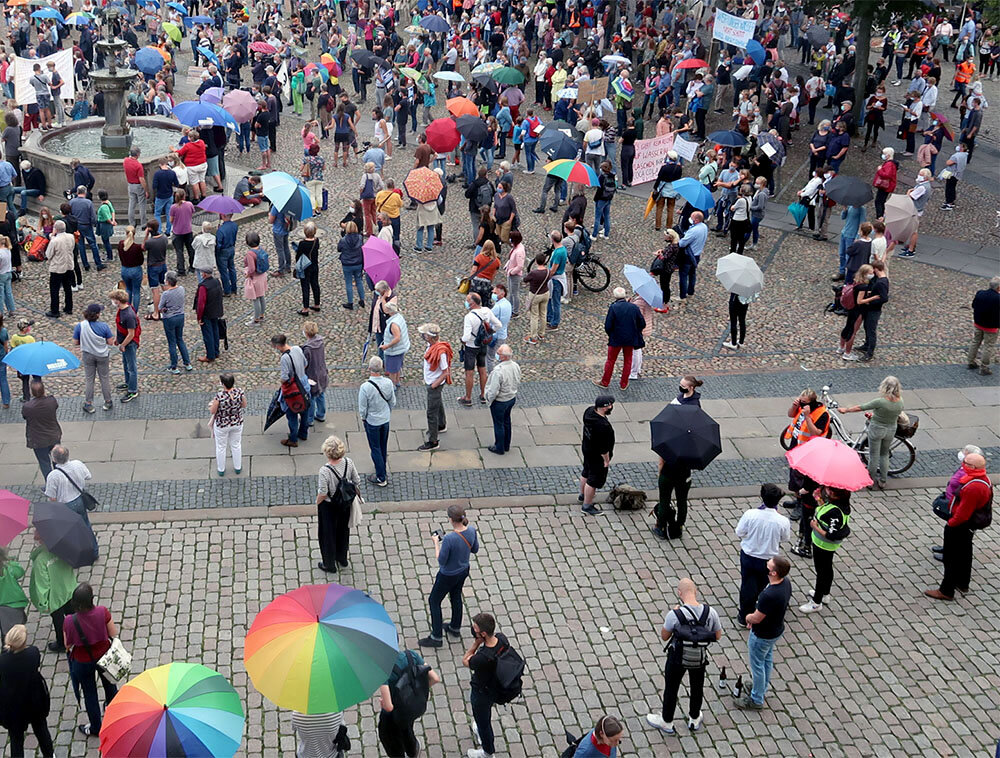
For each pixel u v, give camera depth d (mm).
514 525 13266
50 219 20844
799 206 24266
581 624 11461
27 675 8844
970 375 17953
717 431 12344
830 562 11648
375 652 8133
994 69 40750
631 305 16281
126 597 11477
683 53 34531
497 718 10078
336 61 38094
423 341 18250
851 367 18109
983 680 10898
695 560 12727
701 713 10281
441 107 35906
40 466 13648
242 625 11109
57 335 17969
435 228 22750
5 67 33938
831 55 37562
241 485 13742
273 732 9734
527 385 16969
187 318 18781
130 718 7535
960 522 11703
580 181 21062
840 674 10914
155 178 21969
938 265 23000
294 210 19609
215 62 37344
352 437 15117
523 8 42312
